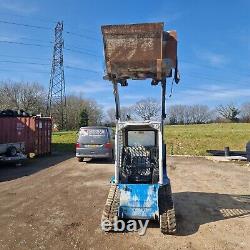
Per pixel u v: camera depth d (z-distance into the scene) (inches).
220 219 280.7
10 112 698.2
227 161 684.7
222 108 3415.4
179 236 238.2
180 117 3750.0
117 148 257.1
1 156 574.9
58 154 805.2
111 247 216.2
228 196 369.4
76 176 481.7
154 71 252.2
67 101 2864.2
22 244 220.1
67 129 2485.2
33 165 599.5
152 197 249.4
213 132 1523.1
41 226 255.4
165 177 269.6
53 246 217.2
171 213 246.4
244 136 1290.6
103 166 582.9
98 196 355.9
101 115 3157.0
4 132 639.8
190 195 373.4
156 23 243.4
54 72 2181.3
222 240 232.4
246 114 3393.2
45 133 771.4
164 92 284.4
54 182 434.9
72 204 321.4
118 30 247.3
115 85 275.4
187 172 541.6
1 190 382.6
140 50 248.1
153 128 269.6
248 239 235.3
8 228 250.1
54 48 2143.2
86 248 214.2
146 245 220.5
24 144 649.0
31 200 335.6
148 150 278.1
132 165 273.7
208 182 455.8
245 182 458.6
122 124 255.9
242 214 296.2
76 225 258.2
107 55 251.4
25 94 2952.8
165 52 251.6
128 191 250.7
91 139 623.8
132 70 252.2
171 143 1064.2
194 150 901.8
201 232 247.4
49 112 2160.4
